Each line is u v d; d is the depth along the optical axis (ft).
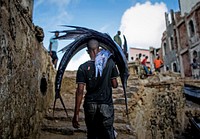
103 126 8.24
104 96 8.42
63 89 25.73
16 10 9.37
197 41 74.28
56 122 15.98
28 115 11.59
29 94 11.77
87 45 9.30
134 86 23.86
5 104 8.12
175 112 26.68
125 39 10.62
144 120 21.93
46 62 16.78
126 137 14.17
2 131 7.81
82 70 8.65
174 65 92.58
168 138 24.67
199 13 73.10
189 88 38.50
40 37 13.65
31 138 12.25
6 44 8.15
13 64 9.02
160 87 27.45
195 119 28.99
